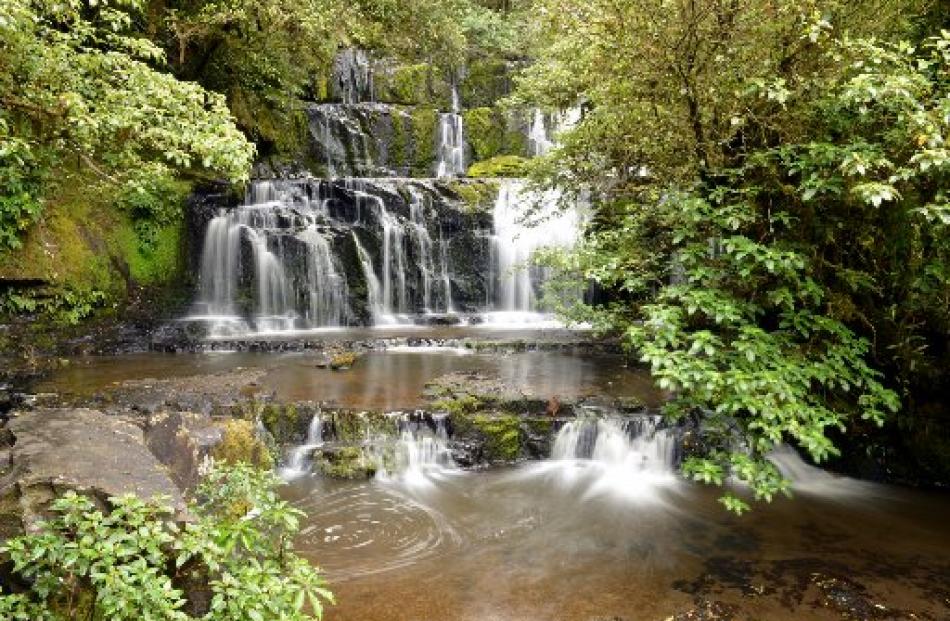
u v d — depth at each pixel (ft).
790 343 15.33
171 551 10.85
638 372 29.04
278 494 20.44
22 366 28.76
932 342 20.42
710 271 15.43
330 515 19.25
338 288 43.83
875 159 13.38
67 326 33.09
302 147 55.47
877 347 19.98
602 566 16.70
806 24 14.93
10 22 17.48
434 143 61.67
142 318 36.50
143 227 37.76
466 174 57.47
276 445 22.71
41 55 21.99
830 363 14.93
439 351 33.91
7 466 12.10
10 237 31.04
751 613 14.62
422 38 61.67
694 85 17.01
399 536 18.16
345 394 25.34
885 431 22.22
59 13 23.47
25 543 9.80
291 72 51.62
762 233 17.25
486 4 81.00
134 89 22.40
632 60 17.67
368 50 62.64
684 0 15.87
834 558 17.10
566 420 23.38
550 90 31.35
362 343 34.73
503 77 68.13
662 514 19.62
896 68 14.19
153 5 41.16
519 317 44.93
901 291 18.88
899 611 14.70
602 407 23.91
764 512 19.79
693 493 21.02
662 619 14.39
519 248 47.01
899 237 17.04
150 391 25.11
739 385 13.55
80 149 27.17
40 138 25.07
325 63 56.49
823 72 16.01
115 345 33.27
